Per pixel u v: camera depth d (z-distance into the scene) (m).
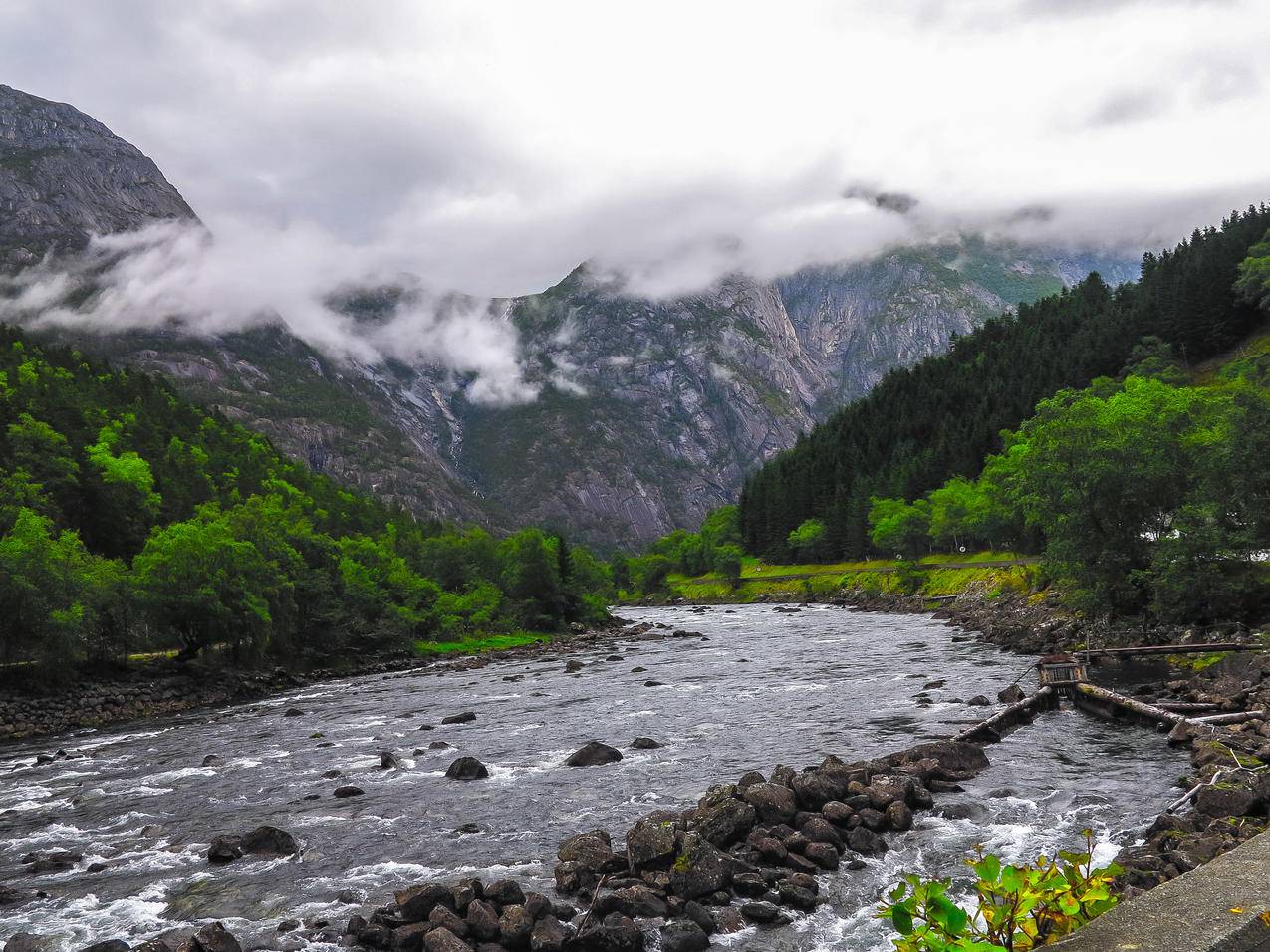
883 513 169.62
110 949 17.72
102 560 84.31
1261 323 149.25
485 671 81.00
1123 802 24.86
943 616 101.31
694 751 35.72
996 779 28.41
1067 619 69.06
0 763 45.19
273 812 30.38
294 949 18.33
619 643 103.56
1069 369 171.50
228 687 75.06
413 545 167.50
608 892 18.91
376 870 23.33
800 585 186.00
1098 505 60.78
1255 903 4.50
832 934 17.67
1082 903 5.05
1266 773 21.86
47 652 65.69
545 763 35.66
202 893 22.28
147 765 41.50
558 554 139.75
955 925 4.71
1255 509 53.00
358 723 51.38
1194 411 72.50
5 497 95.88
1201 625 54.38
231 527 95.69
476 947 17.67
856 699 46.03
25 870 24.89
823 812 23.95
